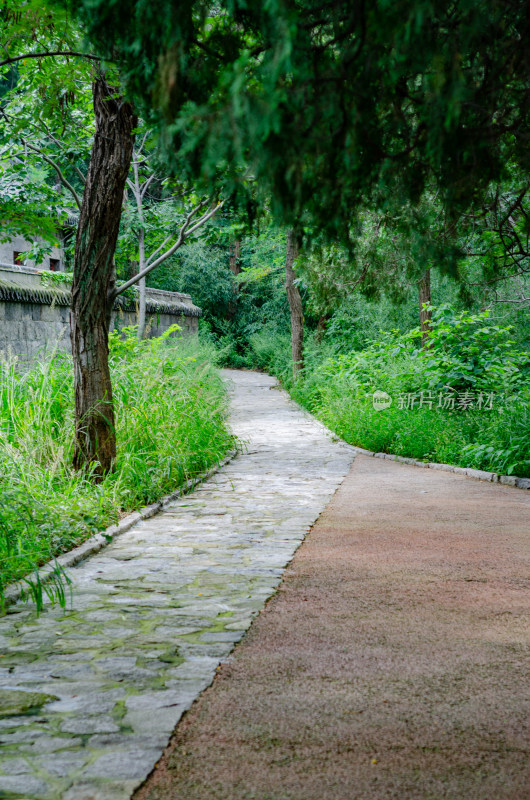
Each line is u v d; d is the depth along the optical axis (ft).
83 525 23.15
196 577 18.67
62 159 42.70
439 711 10.94
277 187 9.59
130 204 57.77
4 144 40.42
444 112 9.31
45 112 27.55
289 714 10.88
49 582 18.24
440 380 51.70
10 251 65.05
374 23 8.41
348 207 11.09
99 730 10.44
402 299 21.18
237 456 45.80
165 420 35.14
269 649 13.56
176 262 126.62
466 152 10.60
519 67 9.80
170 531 24.50
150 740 10.14
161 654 13.38
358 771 9.29
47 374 32.81
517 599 16.40
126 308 64.39
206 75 9.75
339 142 9.44
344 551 21.22
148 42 9.57
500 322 56.70
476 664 12.71
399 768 9.36
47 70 25.76
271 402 83.15
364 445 49.34
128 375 36.42
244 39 10.14
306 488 33.53
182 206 32.22
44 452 28.04
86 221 28.02
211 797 8.74
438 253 13.78
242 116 8.26
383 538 22.84
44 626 15.05
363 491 32.42
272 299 141.28
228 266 145.18
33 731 10.42
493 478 35.14
